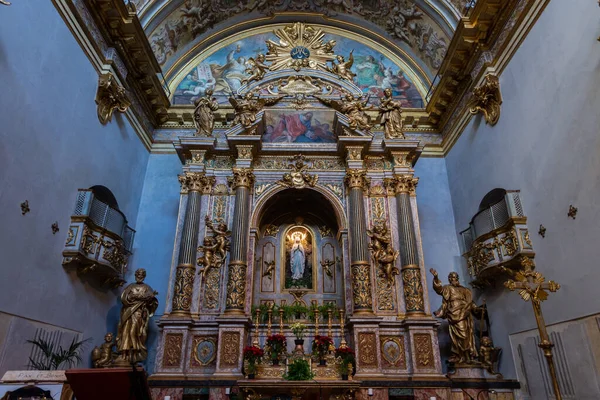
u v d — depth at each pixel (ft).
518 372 31.01
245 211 37.22
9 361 23.04
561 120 26.61
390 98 42.63
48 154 27.25
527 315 29.81
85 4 32.32
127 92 40.50
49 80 27.50
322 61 47.42
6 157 23.16
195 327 33.47
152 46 46.32
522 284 21.72
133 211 42.32
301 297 38.58
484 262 33.27
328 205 39.91
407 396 30.22
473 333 33.96
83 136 31.91
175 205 44.42
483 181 37.55
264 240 41.27
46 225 26.81
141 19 42.55
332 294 38.75
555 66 27.37
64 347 28.71
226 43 54.70
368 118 42.98
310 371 27.76
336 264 40.16
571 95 25.61
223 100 50.80
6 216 23.09
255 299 38.24
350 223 37.04
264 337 34.86
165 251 42.22
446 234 43.83
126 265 39.93
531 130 30.09
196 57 53.47
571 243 25.21
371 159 41.01
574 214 25.02
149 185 45.19
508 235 30.96
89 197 30.83
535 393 28.76
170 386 29.89
